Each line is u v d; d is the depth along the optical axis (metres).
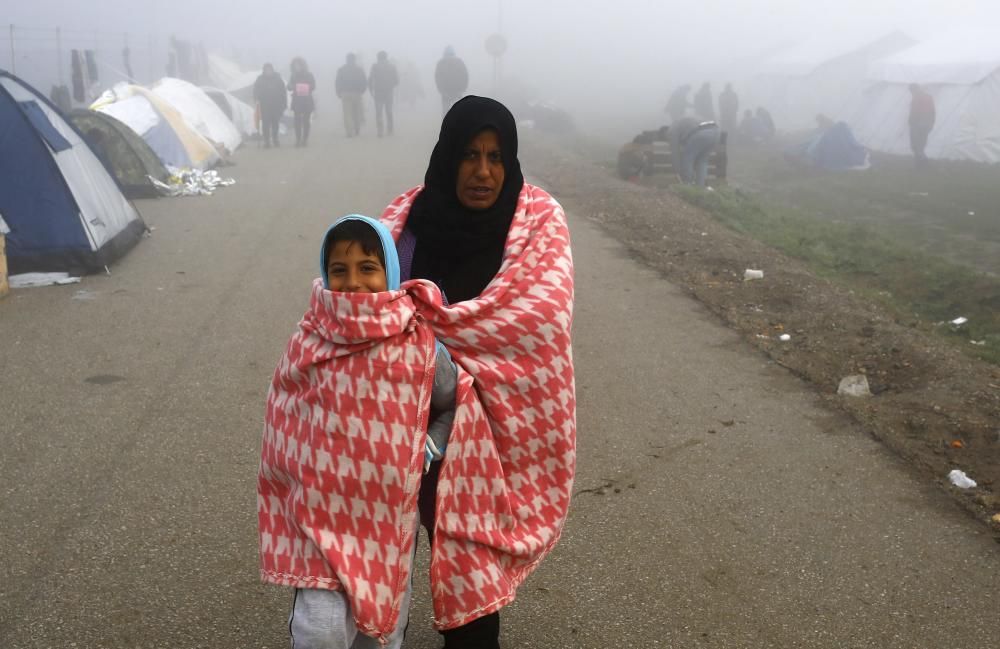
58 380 6.07
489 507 2.71
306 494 2.48
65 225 8.91
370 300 2.44
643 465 4.88
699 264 9.52
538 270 2.72
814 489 4.59
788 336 7.06
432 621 3.49
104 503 4.39
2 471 4.71
